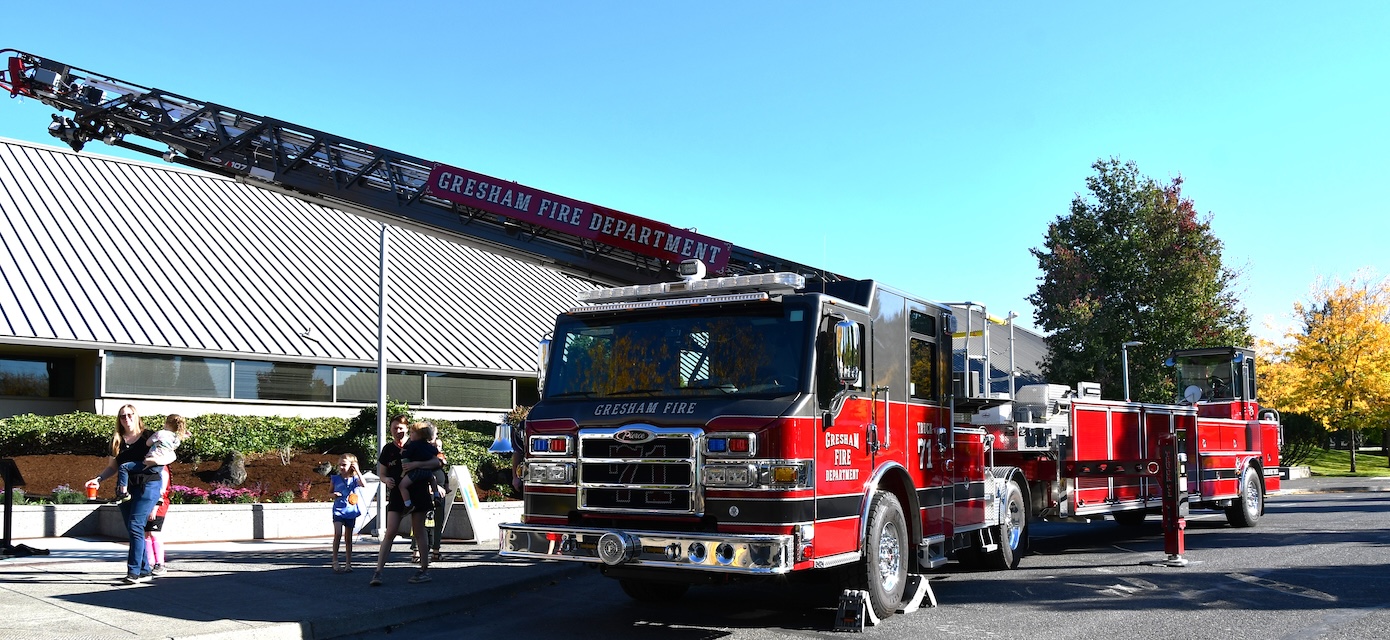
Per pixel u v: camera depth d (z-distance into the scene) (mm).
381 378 15945
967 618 9289
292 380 25938
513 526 8773
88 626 8211
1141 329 30203
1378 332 36688
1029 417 13195
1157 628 8742
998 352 22000
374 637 8812
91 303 23234
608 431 8586
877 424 9391
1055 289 30516
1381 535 15758
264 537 15484
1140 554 13828
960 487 11031
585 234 12570
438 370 27984
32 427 19531
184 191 30578
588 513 8672
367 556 13109
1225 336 30781
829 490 8523
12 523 14625
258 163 14492
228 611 9000
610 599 10727
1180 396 19141
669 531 8289
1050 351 30844
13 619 8484
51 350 22547
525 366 29750
